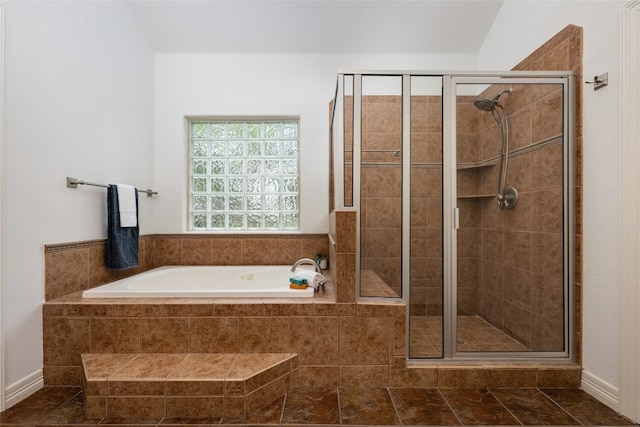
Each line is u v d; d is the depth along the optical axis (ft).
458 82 6.14
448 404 5.26
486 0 8.24
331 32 8.99
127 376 5.01
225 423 4.79
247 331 5.83
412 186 6.16
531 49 7.15
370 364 5.82
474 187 6.42
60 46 6.01
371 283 6.13
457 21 8.74
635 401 4.78
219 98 9.42
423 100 6.17
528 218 6.41
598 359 5.41
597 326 5.43
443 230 6.13
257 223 9.91
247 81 9.44
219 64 9.43
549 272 6.22
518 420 4.85
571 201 5.86
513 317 6.40
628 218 4.83
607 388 5.20
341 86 6.20
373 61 9.50
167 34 8.98
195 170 9.91
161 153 9.44
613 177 5.11
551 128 6.17
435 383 5.78
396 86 6.24
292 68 9.45
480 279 6.47
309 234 9.48
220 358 5.64
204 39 9.11
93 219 6.95
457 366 5.81
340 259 5.88
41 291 5.74
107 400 4.92
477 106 6.32
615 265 5.09
